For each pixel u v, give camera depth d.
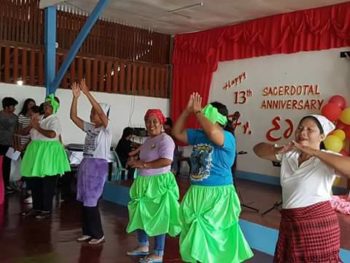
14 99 6.33
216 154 2.66
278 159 2.21
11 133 6.15
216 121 2.66
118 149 6.70
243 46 7.74
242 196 5.87
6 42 6.55
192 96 2.70
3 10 6.51
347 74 6.38
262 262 3.68
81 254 3.62
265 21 7.26
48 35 6.66
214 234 2.63
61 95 7.21
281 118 7.30
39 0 6.79
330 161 1.91
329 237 2.02
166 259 3.64
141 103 8.45
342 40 6.36
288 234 2.07
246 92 7.86
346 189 6.19
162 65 8.77
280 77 7.30
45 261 3.42
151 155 3.35
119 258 3.57
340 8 6.27
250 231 4.12
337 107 6.07
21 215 4.79
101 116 3.79
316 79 6.80
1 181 5.32
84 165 3.86
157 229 3.35
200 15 7.25
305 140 2.09
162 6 6.80
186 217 2.68
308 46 6.77
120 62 8.04
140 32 8.33
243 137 7.90
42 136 4.69
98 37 7.70
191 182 2.76
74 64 7.38
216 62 8.21
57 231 4.25
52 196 4.86
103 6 5.53
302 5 6.47
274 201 5.50
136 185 3.46
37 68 6.89
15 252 3.60
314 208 2.01
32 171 4.61
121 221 4.79
